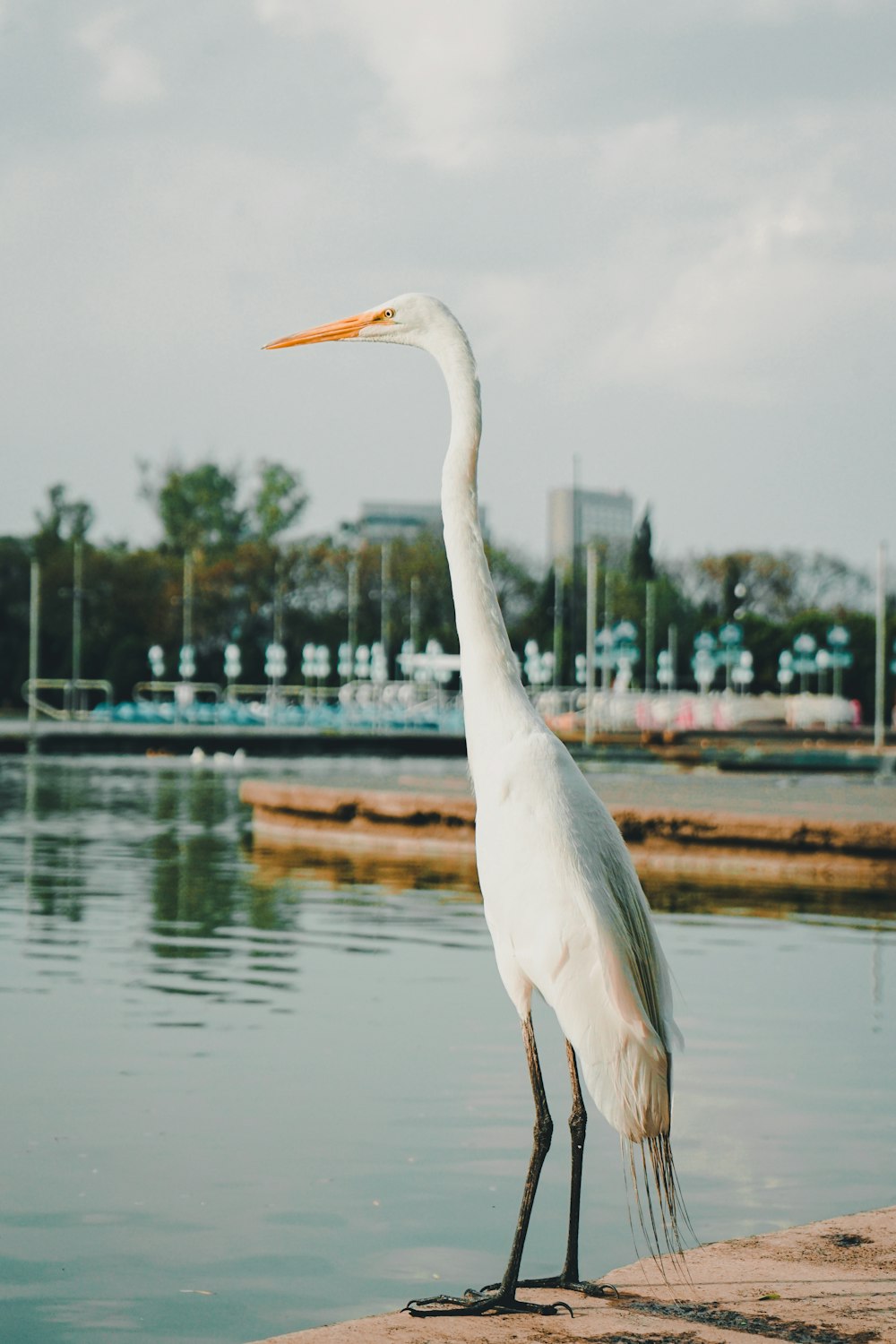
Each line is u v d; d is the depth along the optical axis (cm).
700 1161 636
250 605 9819
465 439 557
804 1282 469
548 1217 573
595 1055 449
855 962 1100
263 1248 532
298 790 2162
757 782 3066
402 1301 488
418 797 1983
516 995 484
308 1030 862
